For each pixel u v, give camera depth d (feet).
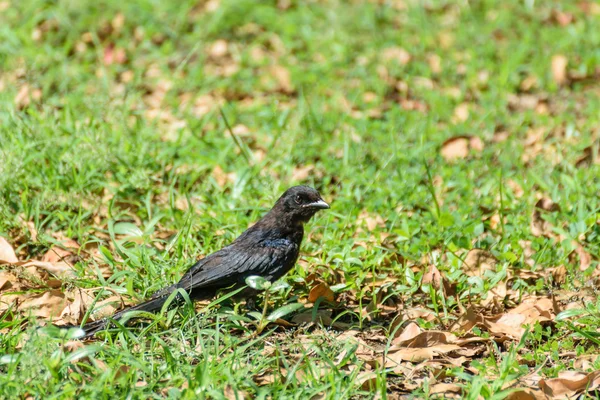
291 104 57.93
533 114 55.83
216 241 40.11
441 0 71.97
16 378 26.35
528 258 39.58
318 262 37.81
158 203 44.57
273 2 71.36
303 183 46.96
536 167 48.21
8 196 42.34
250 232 34.96
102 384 26.48
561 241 39.99
